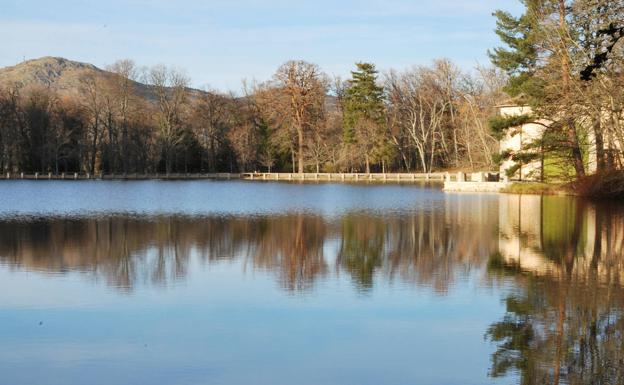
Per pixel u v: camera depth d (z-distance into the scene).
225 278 19.77
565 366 11.94
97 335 13.98
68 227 33.75
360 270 20.81
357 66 103.94
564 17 47.28
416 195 60.09
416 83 107.31
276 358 12.53
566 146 51.50
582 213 37.56
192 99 111.44
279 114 102.81
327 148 104.81
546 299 16.50
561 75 46.59
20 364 12.34
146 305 16.45
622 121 45.75
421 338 13.58
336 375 11.69
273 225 34.41
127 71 104.25
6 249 25.88
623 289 17.48
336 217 38.62
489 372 11.70
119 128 103.62
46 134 99.06
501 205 45.19
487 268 20.72
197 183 88.44
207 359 12.52
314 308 16.02
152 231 31.89
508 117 54.12
